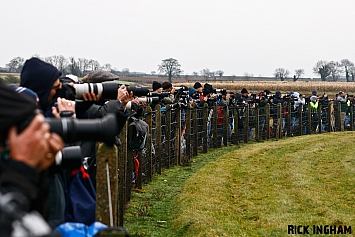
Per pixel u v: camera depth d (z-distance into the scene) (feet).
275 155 46.98
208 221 24.66
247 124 62.18
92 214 11.98
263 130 67.62
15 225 5.47
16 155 6.42
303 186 32.89
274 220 25.44
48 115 12.34
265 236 23.06
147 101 29.84
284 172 37.86
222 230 23.24
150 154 36.52
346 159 42.27
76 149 10.65
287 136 69.82
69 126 8.15
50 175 10.59
